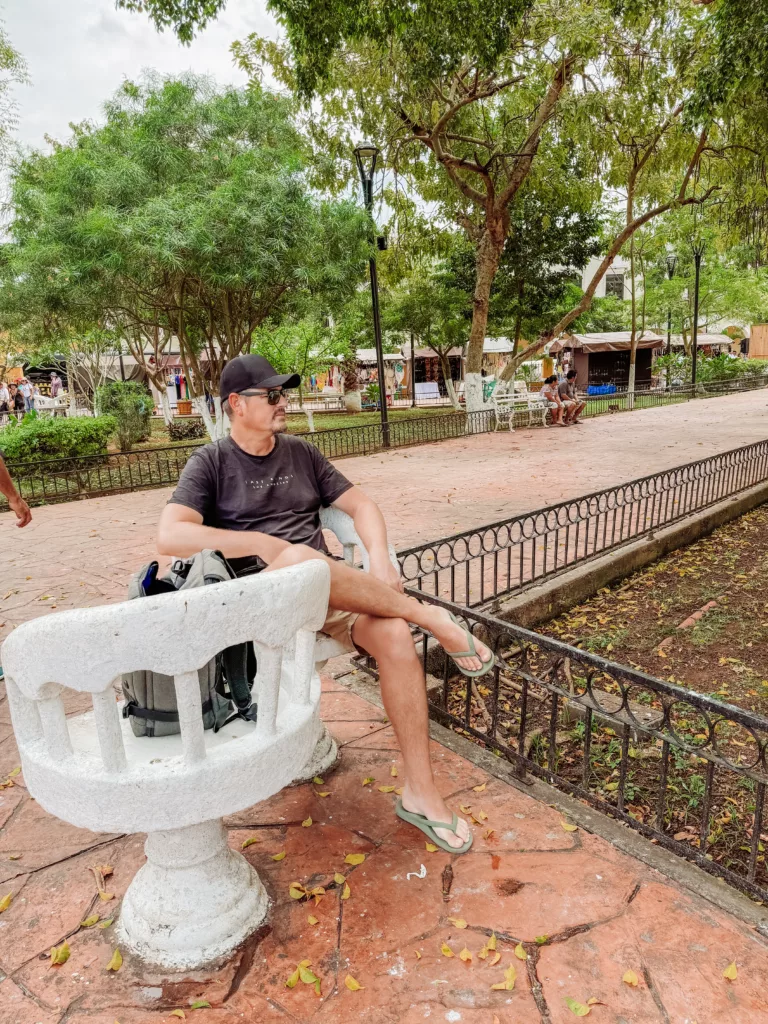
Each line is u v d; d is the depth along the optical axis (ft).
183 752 5.16
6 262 41.60
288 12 21.90
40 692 4.96
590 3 38.22
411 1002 5.70
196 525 7.23
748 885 6.69
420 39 28.02
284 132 39.93
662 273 102.83
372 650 7.35
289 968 6.07
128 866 7.52
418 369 118.42
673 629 15.57
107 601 16.96
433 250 54.90
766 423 50.80
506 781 8.84
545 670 14.25
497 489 29.37
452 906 6.71
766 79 22.52
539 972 5.93
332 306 41.91
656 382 104.99
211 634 4.76
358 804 8.39
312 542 8.37
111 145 36.47
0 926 6.69
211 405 47.67
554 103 43.11
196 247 31.81
